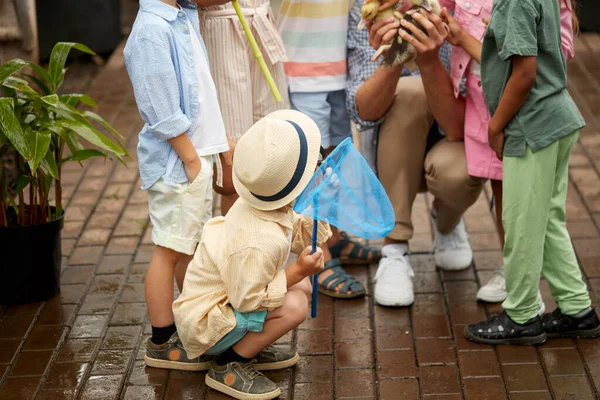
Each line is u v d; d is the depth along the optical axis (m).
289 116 2.81
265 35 3.35
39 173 3.53
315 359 3.24
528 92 2.93
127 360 3.25
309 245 3.06
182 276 3.33
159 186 3.04
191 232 3.05
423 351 3.27
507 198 3.11
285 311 2.89
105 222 4.41
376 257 3.98
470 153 3.40
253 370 3.03
